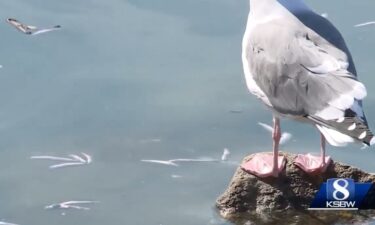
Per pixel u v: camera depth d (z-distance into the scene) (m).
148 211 10.43
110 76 12.81
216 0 14.48
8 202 10.61
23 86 12.62
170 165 11.26
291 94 9.98
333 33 10.34
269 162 10.63
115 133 11.81
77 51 13.27
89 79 12.74
